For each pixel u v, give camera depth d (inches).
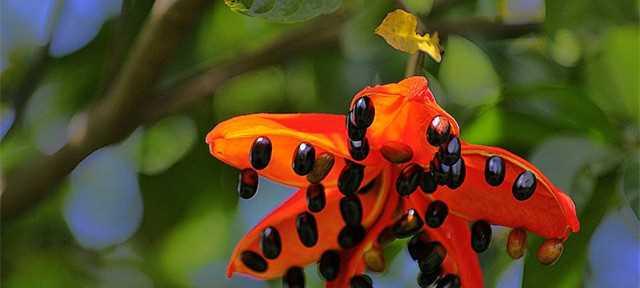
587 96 45.8
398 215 39.3
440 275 39.8
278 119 37.2
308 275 59.3
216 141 37.7
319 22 52.0
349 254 39.7
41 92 54.2
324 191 38.4
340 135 37.6
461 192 38.7
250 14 37.5
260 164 37.3
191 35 53.1
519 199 37.3
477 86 52.6
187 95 50.9
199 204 55.1
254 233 39.4
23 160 55.7
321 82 53.6
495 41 49.5
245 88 55.3
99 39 52.7
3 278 57.1
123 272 59.2
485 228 38.8
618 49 46.9
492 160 37.3
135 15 47.9
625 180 44.0
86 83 53.6
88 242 59.3
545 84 45.9
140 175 54.6
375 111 37.4
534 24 48.9
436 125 36.8
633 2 43.6
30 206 51.1
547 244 38.7
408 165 38.2
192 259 58.7
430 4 48.9
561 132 46.4
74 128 49.9
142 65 46.9
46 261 57.8
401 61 50.1
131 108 48.4
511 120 46.6
